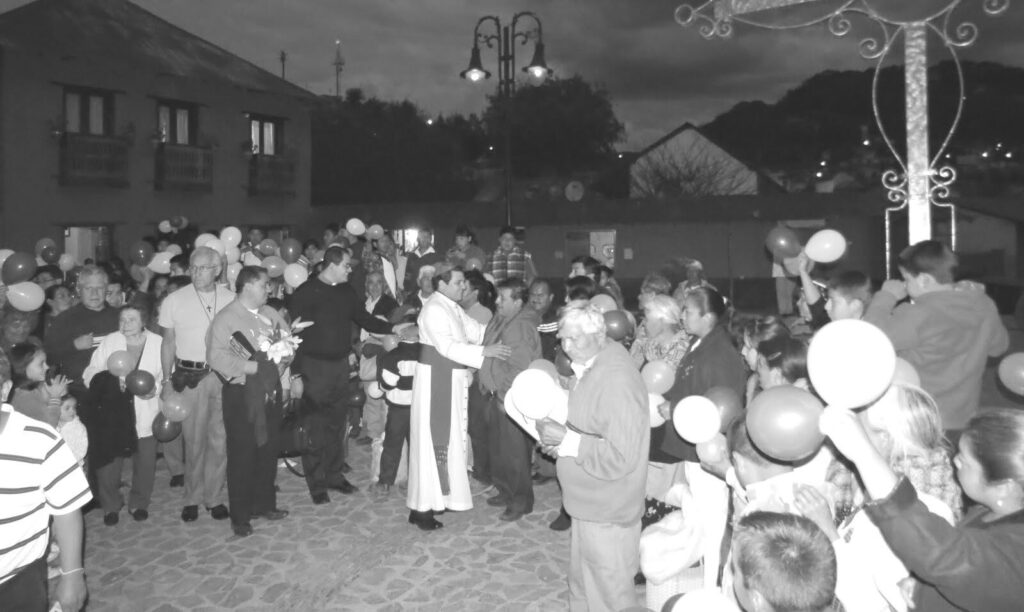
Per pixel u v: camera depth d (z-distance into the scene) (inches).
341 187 1567.4
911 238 206.4
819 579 74.0
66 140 685.9
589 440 138.3
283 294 380.2
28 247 669.3
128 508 245.9
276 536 225.8
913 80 202.1
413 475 228.5
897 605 90.8
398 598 184.9
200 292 240.4
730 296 891.4
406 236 954.1
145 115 756.6
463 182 1624.0
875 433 101.5
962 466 83.7
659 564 143.5
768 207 903.1
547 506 249.8
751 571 76.0
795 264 227.6
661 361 178.9
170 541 223.8
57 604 124.6
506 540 220.1
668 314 187.8
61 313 254.2
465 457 232.1
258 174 869.8
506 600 182.4
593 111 1707.7
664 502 170.1
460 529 229.3
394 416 257.6
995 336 152.7
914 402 101.2
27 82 663.1
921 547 75.5
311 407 251.3
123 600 186.5
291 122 920.3
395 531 228.2
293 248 401.1
